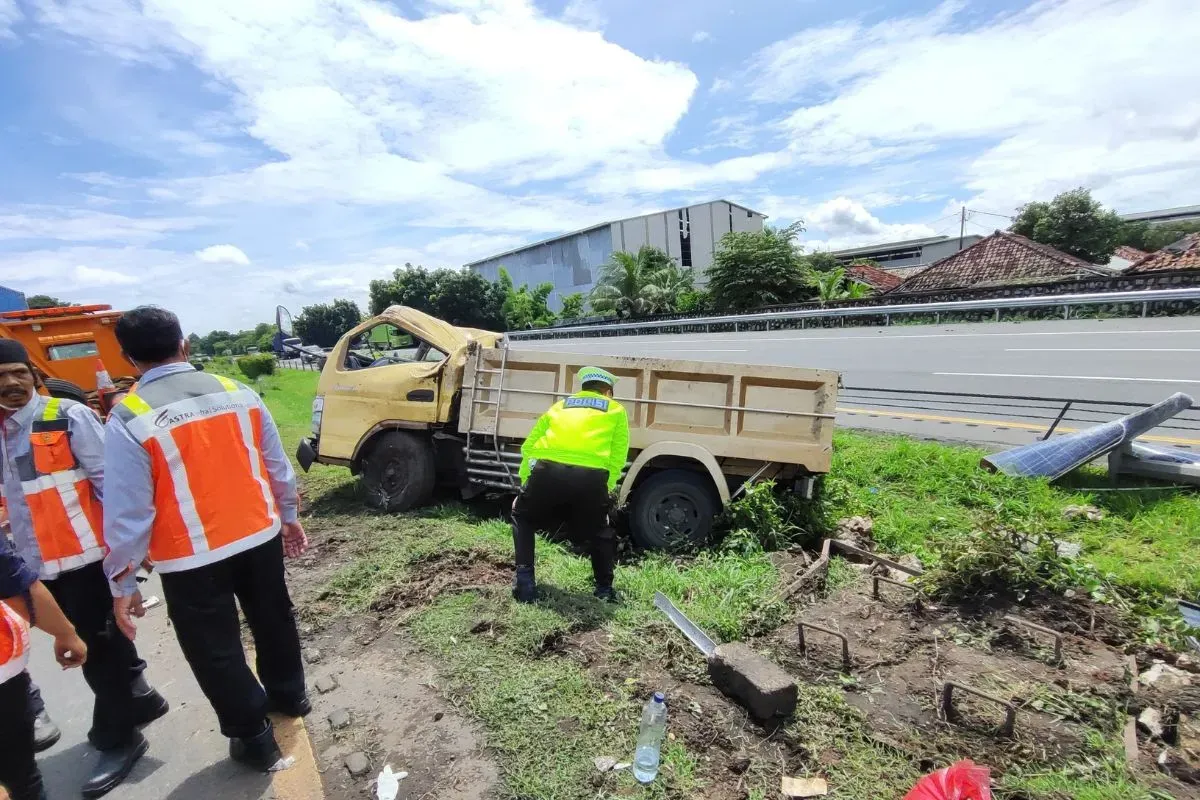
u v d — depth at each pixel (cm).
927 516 506
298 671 282
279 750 263
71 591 253
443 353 579
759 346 1744
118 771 256
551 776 239
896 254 6141
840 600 378
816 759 246
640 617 348
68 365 1070
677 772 240
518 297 4684
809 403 464
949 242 5869
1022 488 534
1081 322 1480
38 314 1049
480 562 441
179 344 240
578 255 5081
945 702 271
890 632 340
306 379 2320
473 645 332
